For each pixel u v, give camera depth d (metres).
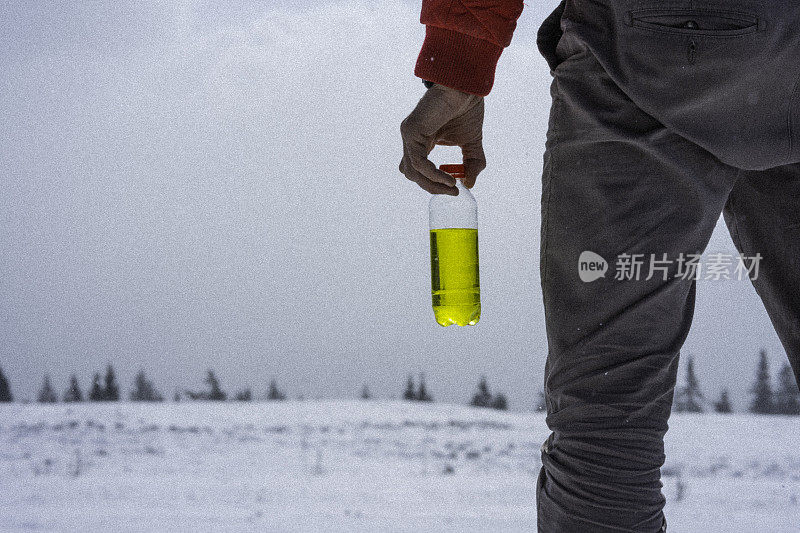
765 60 1.20
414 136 1.63
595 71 1.30
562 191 1.33
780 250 1.52
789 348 1.57
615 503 1.23
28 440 10.87
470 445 10.91
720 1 1.21
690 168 1.25
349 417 17.88
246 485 6.44
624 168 1.27
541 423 16.27
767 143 1.25
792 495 5.73
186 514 4.82
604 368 1.26
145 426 14.19
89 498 5.60
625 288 1.26
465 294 1.89
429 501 5.47
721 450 10.35
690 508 5.06
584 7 1.31
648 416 1.27
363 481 6.75
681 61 1.21
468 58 1.58
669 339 1.29
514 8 1.56
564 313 1.31
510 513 4.83
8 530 4.15
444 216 1.89
